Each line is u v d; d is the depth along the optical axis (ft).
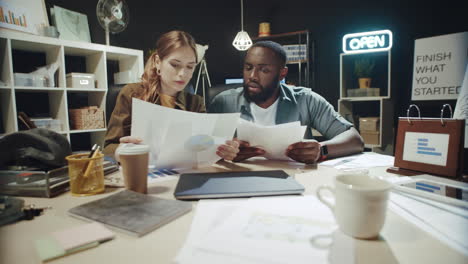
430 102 10.48
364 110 12.29
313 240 1.53
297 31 13.09
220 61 14.85
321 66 13.23
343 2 12.39
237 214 1.87
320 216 1.84
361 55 11.59
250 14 14.76
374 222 1.53
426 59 9.98
